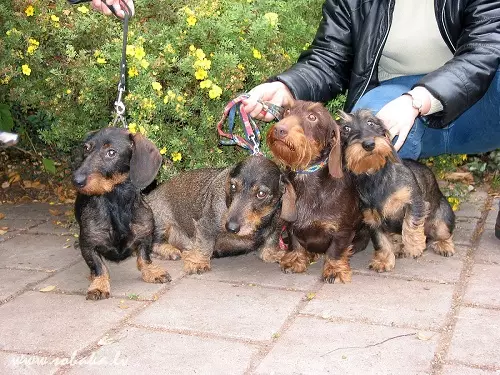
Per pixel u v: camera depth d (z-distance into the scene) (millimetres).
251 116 1293
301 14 1821
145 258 1228
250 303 1098
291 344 928
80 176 1085
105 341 949
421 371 840
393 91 1354
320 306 1075
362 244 1377
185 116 1485
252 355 898
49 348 934
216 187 1285
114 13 1263
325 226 1192
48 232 1577
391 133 1144
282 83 1358
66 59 1623
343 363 865
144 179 1142
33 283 1218
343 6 1447
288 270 1268
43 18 1640
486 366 848
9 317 1051
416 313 1032
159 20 1647
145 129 1420
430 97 1162
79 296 1147
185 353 907
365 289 1155
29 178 2070
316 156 1169
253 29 1557
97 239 1148
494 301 1070
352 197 1203
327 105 1631
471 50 1229
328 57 1450
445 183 1974
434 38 1352
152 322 1020
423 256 1340
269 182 1176
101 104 1576
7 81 1657
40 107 1708
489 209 1705
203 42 1549
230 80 1508
